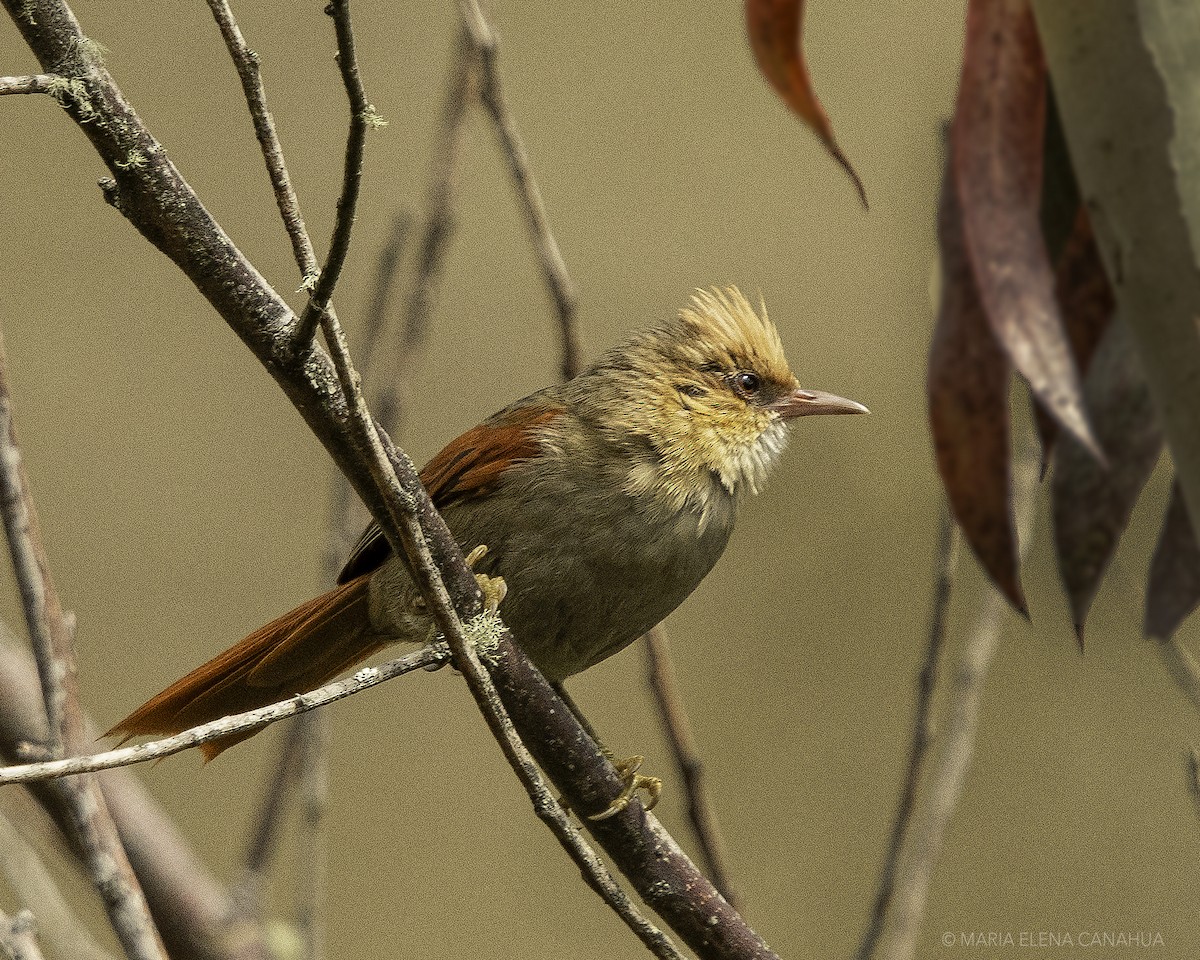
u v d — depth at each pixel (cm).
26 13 553
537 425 877
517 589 854
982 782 1299
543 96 1548
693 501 883
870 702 1365
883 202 1509
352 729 1459
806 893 1286
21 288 1483
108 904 600
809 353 1456
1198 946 1227
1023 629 1327
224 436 1477
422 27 1539
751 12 401
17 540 619
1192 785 720
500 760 1449
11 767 496
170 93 1485
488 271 1496
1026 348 389
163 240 579
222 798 1391
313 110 1500
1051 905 1259
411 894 1371
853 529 1413
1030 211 400
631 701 1435
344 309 1384
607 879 565
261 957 774
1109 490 447
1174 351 394
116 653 1373
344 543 846
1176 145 389
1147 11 389
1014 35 404
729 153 1534
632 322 1472
